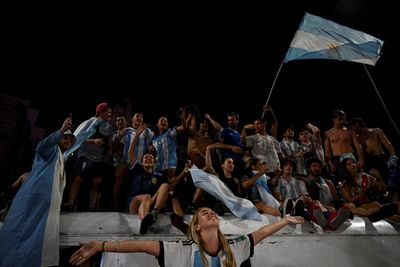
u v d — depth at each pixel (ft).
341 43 21.89
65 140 12.42
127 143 17.24
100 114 16.49
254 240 9.66
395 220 16.70
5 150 23.50
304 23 22.44
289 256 13.43
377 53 22.02
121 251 8.46
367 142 21.66
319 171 18.48
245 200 14.74
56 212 10.98
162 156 17.40
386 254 14.64
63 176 11.93
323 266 13.48
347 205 16.79
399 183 18.90
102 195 15.93
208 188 14.33
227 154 17.48
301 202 13.93
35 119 25.90
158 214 13.51
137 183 15.12
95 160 15.34
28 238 10.23
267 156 19.42
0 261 9.86
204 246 9.14
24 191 10.91
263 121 20.43
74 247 12.17
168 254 8.70
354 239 14.84
